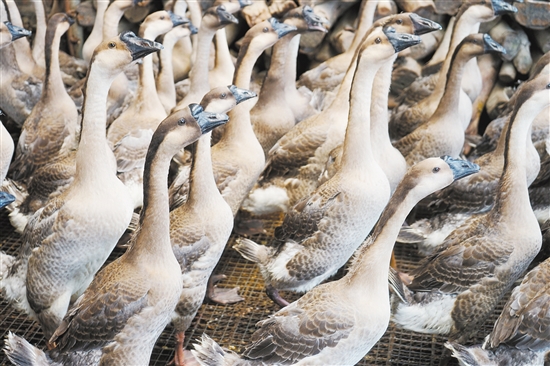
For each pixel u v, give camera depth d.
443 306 2.24
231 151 2.60
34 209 2.63
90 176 2.21
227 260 2.83
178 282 2.01
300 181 2.78
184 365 2.29
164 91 3.15
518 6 3.50
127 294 1.94
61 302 2.27
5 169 2.46
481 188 2.62
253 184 2.65
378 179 2.38
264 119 3.01
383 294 2.02
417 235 2.63
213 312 2.55
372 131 2.64
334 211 2.36
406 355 2.37
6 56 3.27
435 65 3.54
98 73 2.19
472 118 3.59
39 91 3.33
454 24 3.10
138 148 2.79
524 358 2.09
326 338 1.97
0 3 3.36
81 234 2.20
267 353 1.99
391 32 2.32
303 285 2.45
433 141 2.86
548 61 2.86
